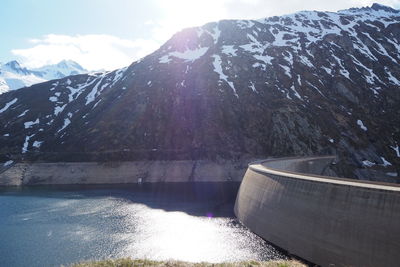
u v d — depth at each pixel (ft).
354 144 368.68
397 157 358.02
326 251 121.29
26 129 457.27
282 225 149.18
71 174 360.89
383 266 101.55
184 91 447.83
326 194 127.34
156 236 175.63
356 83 460.55
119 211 229.45
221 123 399.24
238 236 170.81
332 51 525.75
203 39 602.03
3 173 360.07
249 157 364.79
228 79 457.68
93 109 487.20
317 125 384.88
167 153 378.12
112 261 98.63
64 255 150.82
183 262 100.37
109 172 361.10
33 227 193.88
